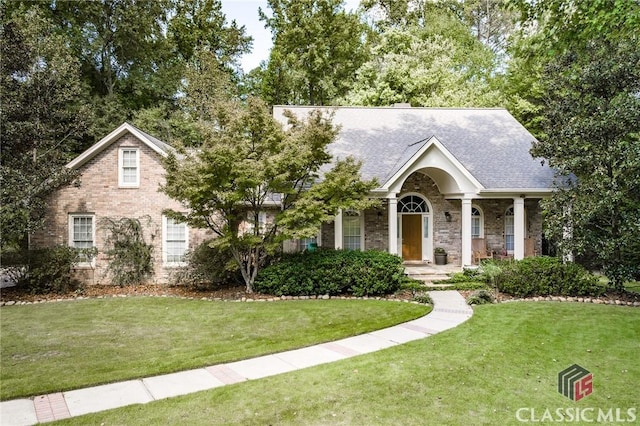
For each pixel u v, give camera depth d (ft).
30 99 47.83
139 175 53.62
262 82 117.29
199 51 105.09
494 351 26.25
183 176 40.60
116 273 51.96
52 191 49.47
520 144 62.64
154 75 104.58
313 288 44.88
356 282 44.65
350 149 58.90
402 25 112.06
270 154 42.93
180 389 20.92
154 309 39.37
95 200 53.57
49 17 84.23
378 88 88.94
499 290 46.11
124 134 53.67
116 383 21.80
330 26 102.53
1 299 44.65
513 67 87.30
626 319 34.17
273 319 34.86
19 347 27.94
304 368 23.66
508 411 18.49
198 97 96.12
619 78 42.73
